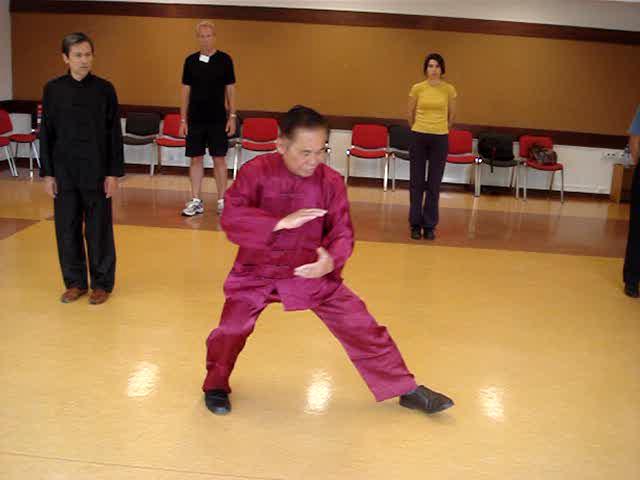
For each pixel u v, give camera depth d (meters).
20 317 4.08
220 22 9.48
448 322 4.39
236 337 2.93
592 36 9.38
